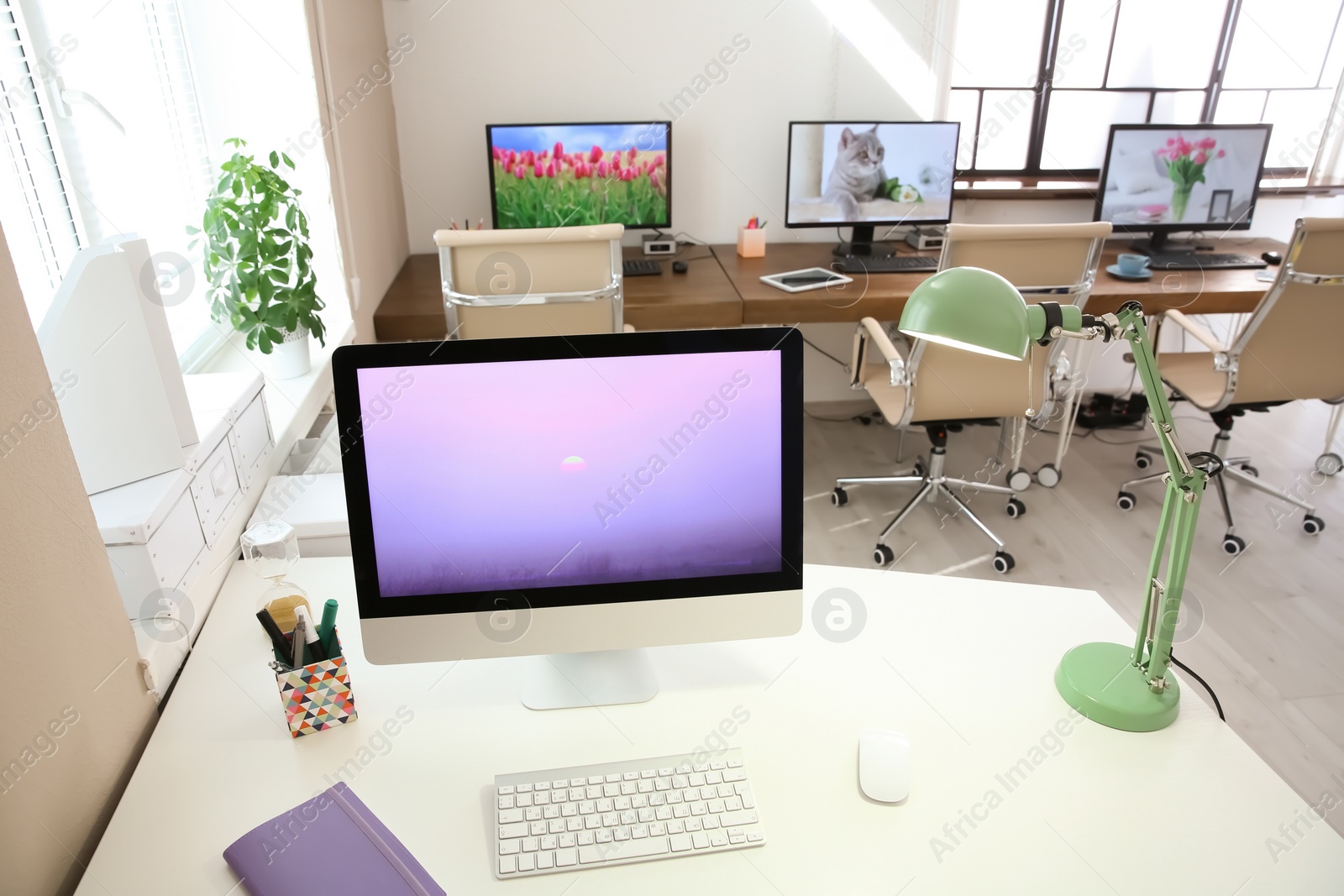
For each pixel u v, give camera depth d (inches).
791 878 34.9
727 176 137.1
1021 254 95.0
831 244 141.0
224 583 55.0
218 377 63.5
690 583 42.9
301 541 59.6
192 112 85.4
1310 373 108.2
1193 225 133.6
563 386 40.2
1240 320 149.3
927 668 46.7
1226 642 92.0
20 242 56.2
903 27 130.3
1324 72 143.3
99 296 44.3
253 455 62.3
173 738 42.0
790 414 41.7
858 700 44.4
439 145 129.3
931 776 39.8
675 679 45.9
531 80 127.6
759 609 43.6
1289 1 139.0
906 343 114.5
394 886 33.7
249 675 46.5
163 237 76.8
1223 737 42.3
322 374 82.7
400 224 128.7
